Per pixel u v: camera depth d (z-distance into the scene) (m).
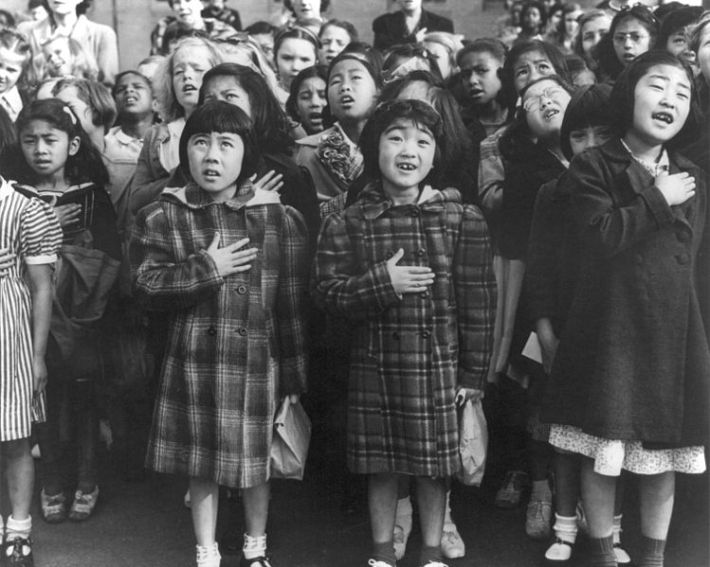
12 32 5.48
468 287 3.37
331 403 4.02
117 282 4.15
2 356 3.36
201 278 3.30
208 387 3.32
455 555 3.60
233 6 6.27
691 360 3.19
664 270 3.18
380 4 6.12
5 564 3.49
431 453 3.26
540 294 3.51
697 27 3.98
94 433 4.05
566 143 3.61
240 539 3.67
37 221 3.47
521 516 3.94
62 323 3.91
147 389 4.24
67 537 3.82
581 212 3.21
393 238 3.35
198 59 4.26
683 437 3.16
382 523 3.39
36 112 3.96
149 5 6.15
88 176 4.11
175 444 3.36
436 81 3.76
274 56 5.18
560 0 5.92
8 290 3.39
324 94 4.58
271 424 3.39
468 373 3.38
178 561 3.63
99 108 4.70
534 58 4.29
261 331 3.38
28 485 3.51
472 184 3.77
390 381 3.32
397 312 3.30
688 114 3.33
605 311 3.20
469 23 6.02
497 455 4.32
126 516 4.01
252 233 3.41
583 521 3.70
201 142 3.37
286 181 3.81
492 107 4.54
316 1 5.91
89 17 6.06
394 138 3.33
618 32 4.52
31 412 3.44
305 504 4.10
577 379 3.26
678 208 3.17
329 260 3.40
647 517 3.33
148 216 3.44
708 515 3.86
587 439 3.27
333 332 3.86
